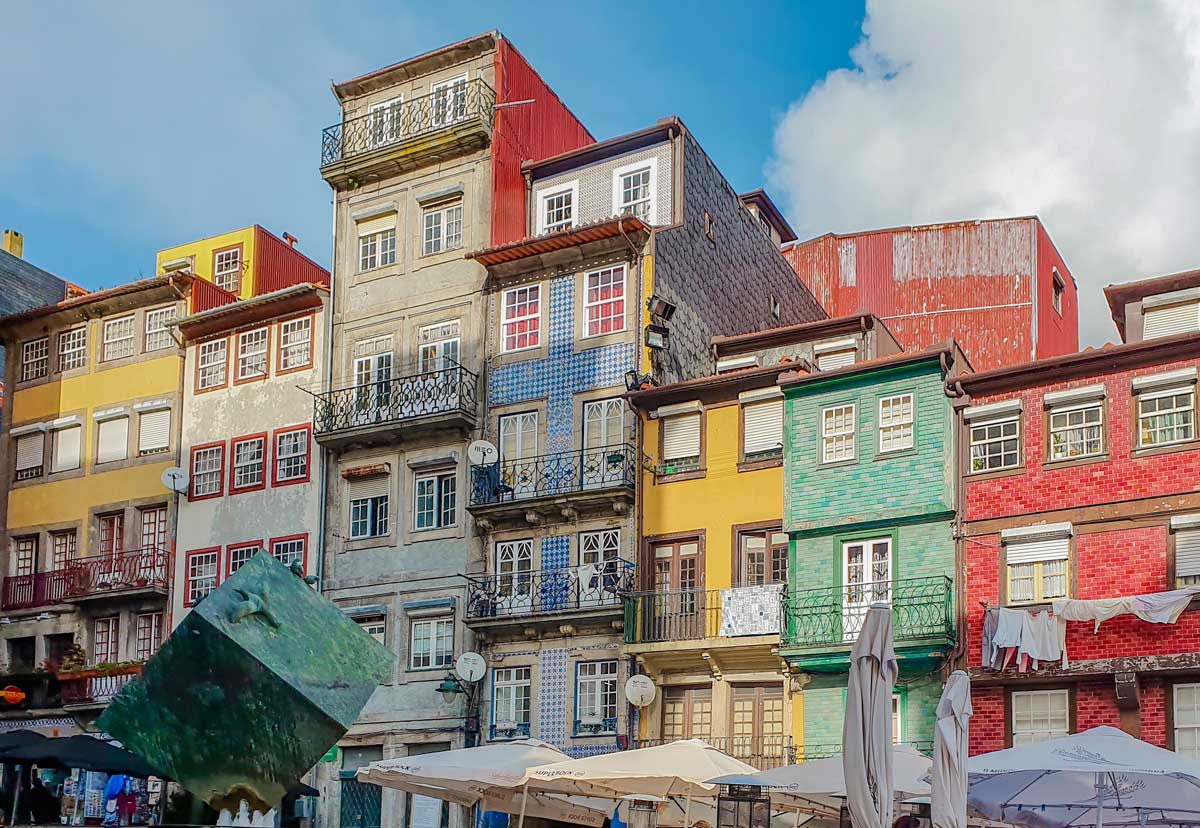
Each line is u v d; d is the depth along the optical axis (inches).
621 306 1338.6
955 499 1124.5
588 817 1010.7
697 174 1435.8
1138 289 1191.6
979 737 1069.1
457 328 1423.5
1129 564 1043.3
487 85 1457.9
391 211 1491.1
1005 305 1656.0
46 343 1702.8
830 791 713.6
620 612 1242.6
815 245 1765.5
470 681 1293.1
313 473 1464.1
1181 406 1048.8
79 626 1568.7
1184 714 995.9
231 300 1675.7
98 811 1444.4
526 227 1478.8
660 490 1277.1
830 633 1139.3
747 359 1397.6
